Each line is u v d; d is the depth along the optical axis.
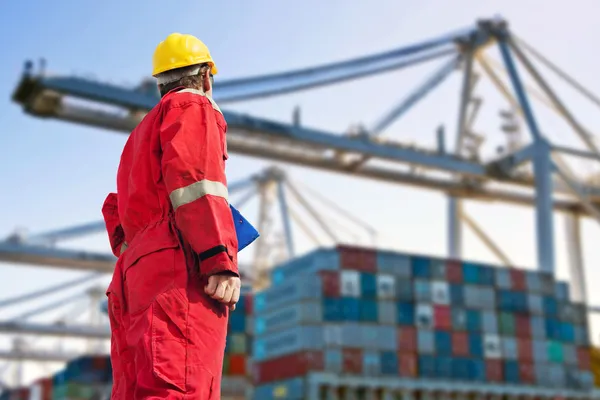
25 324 102.56
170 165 2.78
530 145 61.94
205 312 2.74
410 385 50.34
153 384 2.60
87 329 105.94
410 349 51.38
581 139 63.44
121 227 3.38
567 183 63.31
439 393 51.44
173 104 2.95
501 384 53.75
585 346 59.16
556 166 62.25
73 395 69.56
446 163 58.44
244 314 62.19
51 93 44.16
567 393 56.50
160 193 2.95
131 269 2.86
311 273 50.53
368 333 50.41
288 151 54.88
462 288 55.09
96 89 43.84
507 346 55.16
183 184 2.76
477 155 61.34
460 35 68.12
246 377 60.22
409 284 53.19
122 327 2.99
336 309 50.12
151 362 2.61
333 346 49.19
